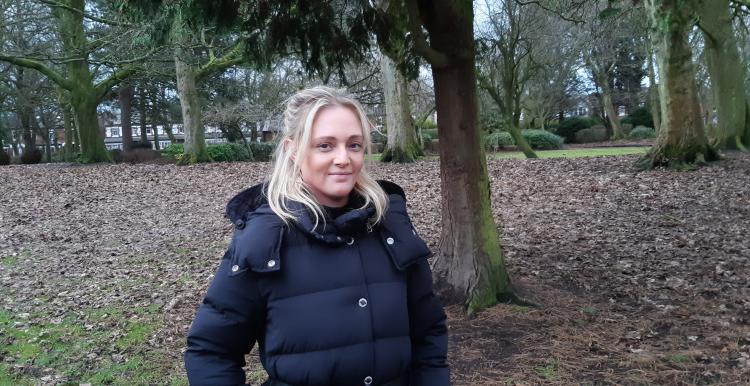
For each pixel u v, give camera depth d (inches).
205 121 1068.5
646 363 149.3
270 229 66.2
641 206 378.0
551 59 923.4
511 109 791.1
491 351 161.6
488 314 186.7
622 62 1515.7
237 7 169.2
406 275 73.0
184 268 280.4
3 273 277.6
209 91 1153.4
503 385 141.6
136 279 263.6
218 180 597.6
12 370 163.0
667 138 516.1
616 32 874.1
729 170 480.1
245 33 191.2
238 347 68.2
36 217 432.1
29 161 1315.2
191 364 66.9
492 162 686.5
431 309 76.1
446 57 185.6
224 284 66.7
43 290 247.0
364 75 979.9
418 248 72.1
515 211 391.5
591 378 143.3
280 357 65.9
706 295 203.8
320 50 198.7
